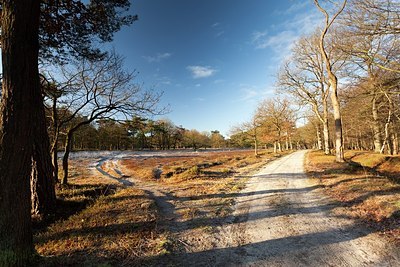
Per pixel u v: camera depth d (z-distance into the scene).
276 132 39.59
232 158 31.39
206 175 15.42
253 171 17.25
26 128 3.83
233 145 88.19
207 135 102.75
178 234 5.51
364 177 10.54
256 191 9.98
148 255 4.46
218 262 4.16
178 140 81.31
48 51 8.90
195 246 4.86
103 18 8.31
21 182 3.74
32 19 4.09
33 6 4.16
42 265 3.92
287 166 18.95
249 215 6.81
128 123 13.77
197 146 83.69
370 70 15.60
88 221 6.43
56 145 13.02
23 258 3.73
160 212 7.33
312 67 26.38
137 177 18.38
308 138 61.72
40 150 8.18
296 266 3.90
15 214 3.64
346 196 7.91
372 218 5.74
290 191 9.57
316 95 27.44
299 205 7.50
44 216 7.78
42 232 6.32
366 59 13.33
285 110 39.31
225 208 7.58
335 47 14.03
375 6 9.49
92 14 8.07
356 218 5.93
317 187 9.97
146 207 7.69
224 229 5.77
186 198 9.23
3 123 3.64
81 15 7.92
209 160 28.73
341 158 17.31
